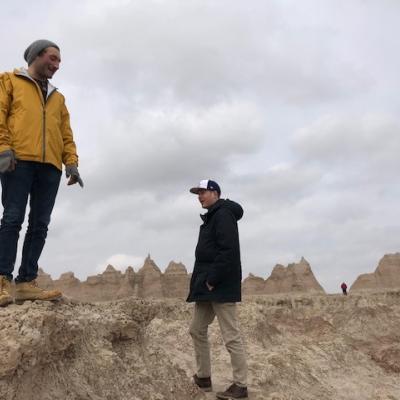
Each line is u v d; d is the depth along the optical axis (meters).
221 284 6.68
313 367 12.55
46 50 5.31
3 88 5.16
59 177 5.60
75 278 51.50
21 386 4.50
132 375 6.34
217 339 11.81
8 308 4.77
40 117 5.23
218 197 7.18
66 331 5.29
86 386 5.52
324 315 25.28
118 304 7.48
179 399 6.66
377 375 14.52
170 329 11.57
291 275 53.88
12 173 5.08
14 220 5.05
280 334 16.08
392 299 30.48
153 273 51.31
